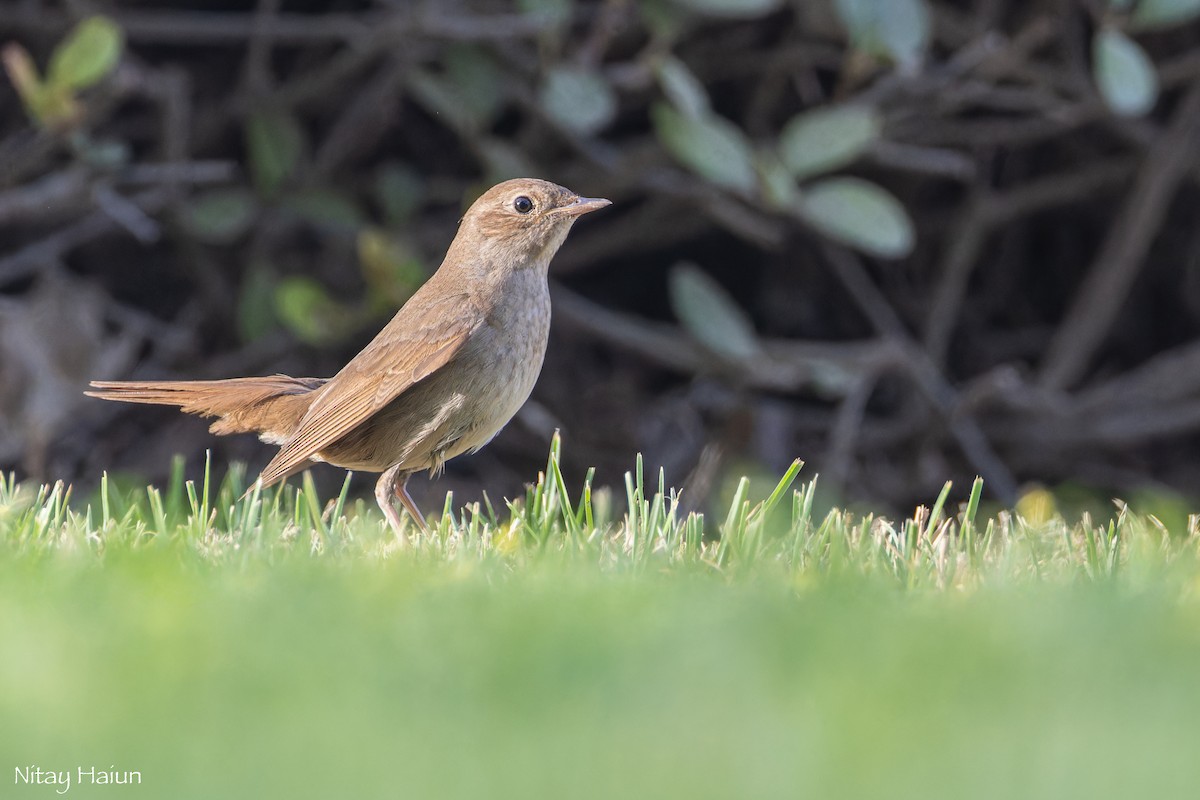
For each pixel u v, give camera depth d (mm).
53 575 6543
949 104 13953
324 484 14703
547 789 4363
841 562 7293
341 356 14500
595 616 5887
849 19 12742
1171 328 16828
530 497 8578
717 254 16188
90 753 4645
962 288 15914
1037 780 4398
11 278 14102
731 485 14172
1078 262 16688
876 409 16109
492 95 13375
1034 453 15570
